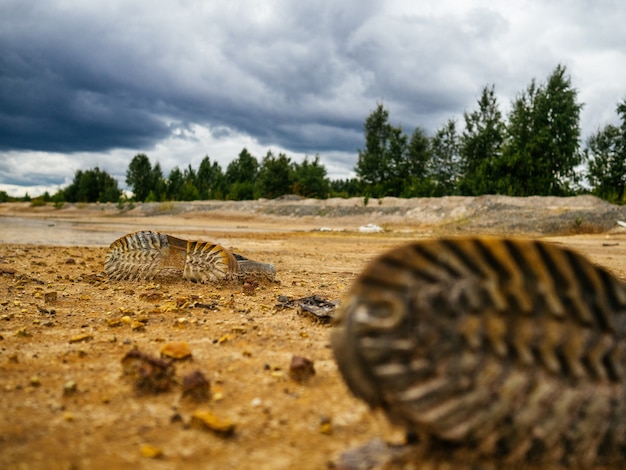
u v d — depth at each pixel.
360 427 0.34
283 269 1.32
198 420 0.33
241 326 0.61
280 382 0.42
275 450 0.31
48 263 1.32
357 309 0.24
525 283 0.23
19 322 0.65
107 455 0.30
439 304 0.23
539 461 0.24
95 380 0.43
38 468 0.28
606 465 0.24
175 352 0.48
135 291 0.90
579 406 0.23
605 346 0.24
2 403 0.37
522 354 0.23
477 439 0.23
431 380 0.23
